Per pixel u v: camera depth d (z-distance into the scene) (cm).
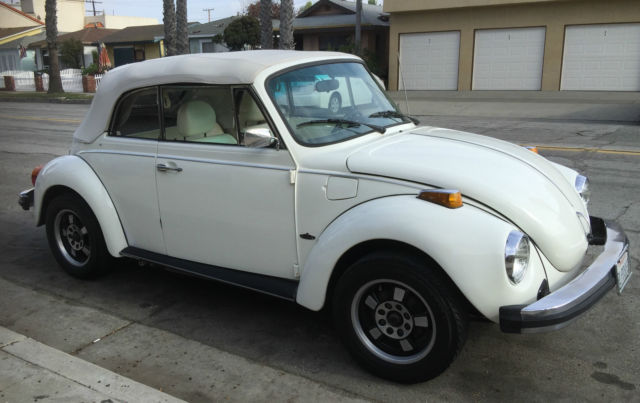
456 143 367
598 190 731
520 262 288
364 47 3020
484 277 279
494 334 377
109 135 440
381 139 370
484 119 1617
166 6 2469
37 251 571
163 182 404
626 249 343
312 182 337
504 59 2292
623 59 2069
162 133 407
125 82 419
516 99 2053
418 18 2430
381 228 298
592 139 1160
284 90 362
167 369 347
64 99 2750
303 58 388
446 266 282
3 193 832
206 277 393
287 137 346
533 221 302
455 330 295
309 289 333
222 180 373
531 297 292
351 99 401
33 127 1628
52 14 3072
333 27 3034
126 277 497
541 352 355
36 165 1044
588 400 306
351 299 322
